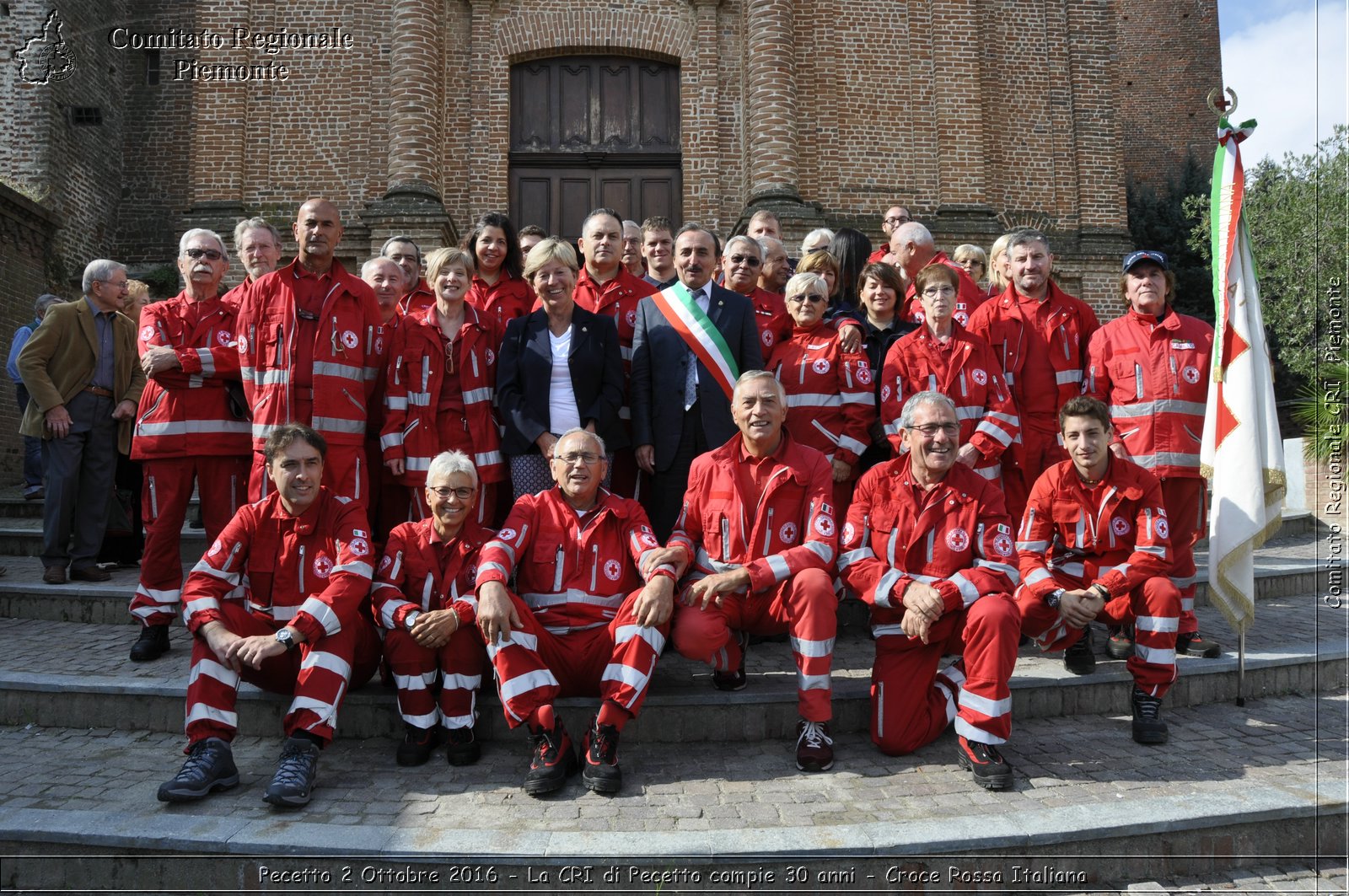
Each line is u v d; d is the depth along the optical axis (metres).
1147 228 19.47
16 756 4.04
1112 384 5.27
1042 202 13.59
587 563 4.09
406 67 11.77
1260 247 14.80
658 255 5.84
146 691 4.36
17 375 8.13
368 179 12.45
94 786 3.73
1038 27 13.82
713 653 4.18
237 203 12.27
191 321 4.95
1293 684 4.98
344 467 4.64
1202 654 4.98
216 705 3.75
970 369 4.98
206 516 5.00
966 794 3.68
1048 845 3.31
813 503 4.23
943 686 4.09
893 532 4.21
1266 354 4.88
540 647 3.99
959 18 12.98
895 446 4.89
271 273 4.74
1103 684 4.64
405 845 3.18
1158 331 5.16
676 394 4.82
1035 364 5.40
